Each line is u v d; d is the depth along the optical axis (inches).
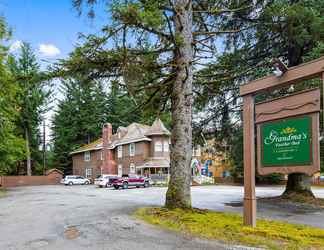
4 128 1011.9
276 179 1547.7
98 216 357.1
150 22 311.0
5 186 1663.4
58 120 2175.2
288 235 241.3
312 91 252.1
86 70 352.2
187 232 261.3
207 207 492.4
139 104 433.1
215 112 647.8
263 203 562.9
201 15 446.3
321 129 476.1
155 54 363.3
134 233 264.7
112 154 1772.9
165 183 1385.3
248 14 538.3
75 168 2113.7
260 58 596.4
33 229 300.2
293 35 516.4
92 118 2177.7
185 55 372.5
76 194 839.7
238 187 1207.6
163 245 228.2
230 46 585.3
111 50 335.9
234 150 645.9
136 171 1569.9
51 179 1865.2
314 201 558.6
